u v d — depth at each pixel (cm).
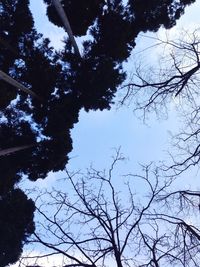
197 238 1129
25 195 1341
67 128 1452
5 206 1314
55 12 1498
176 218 1168
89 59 1484
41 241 1117
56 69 1453
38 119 1440
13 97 1383
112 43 1481
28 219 1303
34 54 1437
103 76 1439
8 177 1361
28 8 1425
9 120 1437
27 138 1430
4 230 1267
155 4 1477
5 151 1184
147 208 1173
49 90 1455
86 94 1471
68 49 1473
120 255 1055
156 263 1035
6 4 1398
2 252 1266
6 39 1402
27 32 1431
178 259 1098
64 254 1062
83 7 1471
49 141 1440
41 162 1435
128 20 1508
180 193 1273
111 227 1112
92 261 1041
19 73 1434
